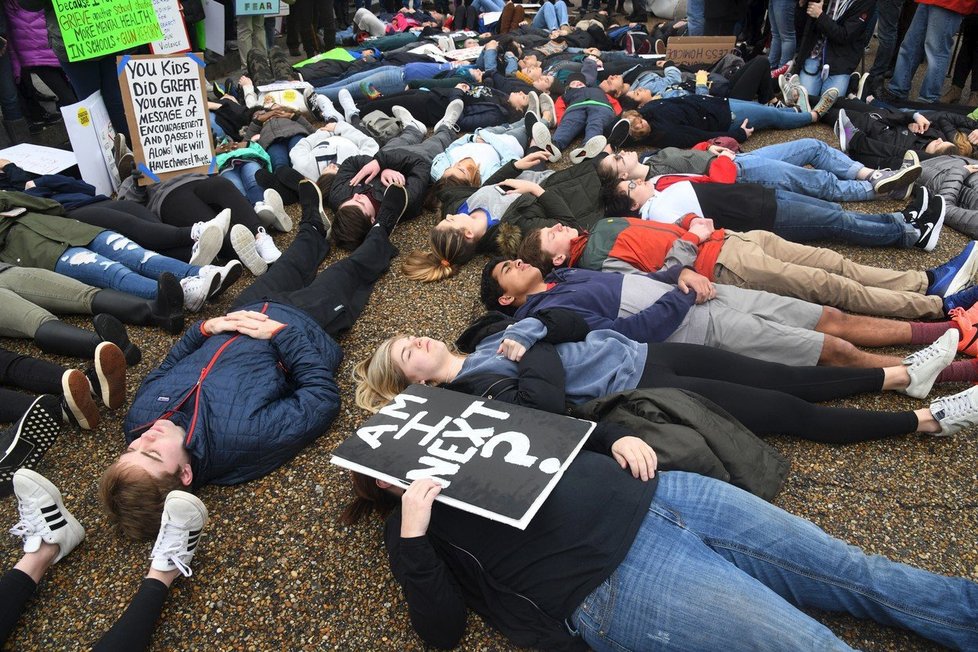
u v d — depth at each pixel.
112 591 2.24
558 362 2.61
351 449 2.08
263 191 5.02
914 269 3.88
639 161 5.04
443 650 2.01
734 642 1.70
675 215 4.02
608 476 2.02
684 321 3.03
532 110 6.37
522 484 1.88
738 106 6.03
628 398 2.48
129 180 4.61
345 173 4.88
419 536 1.82
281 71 7.71
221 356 2.77
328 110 6.42
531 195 4.34
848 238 4.03
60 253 3.72
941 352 2.71
